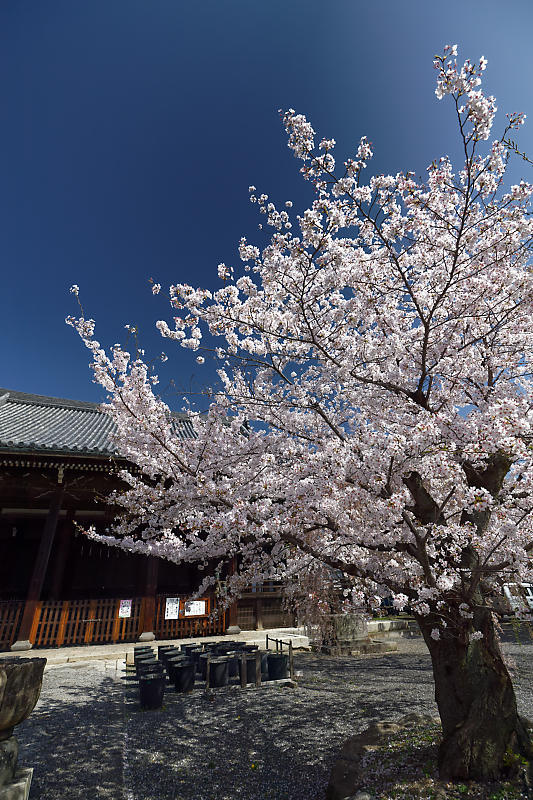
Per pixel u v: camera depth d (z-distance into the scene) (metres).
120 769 5.04
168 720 6.80
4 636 10.94
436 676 4.46
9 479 12.30
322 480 4.19
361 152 4.12
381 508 3.82
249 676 9.22
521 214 4.46
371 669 10.34
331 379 5.68
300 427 5.90
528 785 3.62
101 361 5.73
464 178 4.40
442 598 4.37
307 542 5.38
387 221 4.75
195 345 5.98
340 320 5.63
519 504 4.34
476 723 4.02
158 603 12.48
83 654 10.48
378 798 3.61
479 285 4.95
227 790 4.54
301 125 4.08
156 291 5.30
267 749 5.62
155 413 5.48
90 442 14.21
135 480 6.46
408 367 5.22
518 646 12.61
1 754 3.66
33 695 3.99
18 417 16.72
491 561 4.41
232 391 6.29
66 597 15.30
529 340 5.37
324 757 5.33
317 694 8.21
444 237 4.88
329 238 4.73
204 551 5.46
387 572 4.87
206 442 5.42
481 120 3.62
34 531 15.72
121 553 16.39
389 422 5.25
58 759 5.29
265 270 5.20
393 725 5.39
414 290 5.39
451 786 3.69
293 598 10.45
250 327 5.40
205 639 12.34
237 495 4.86
